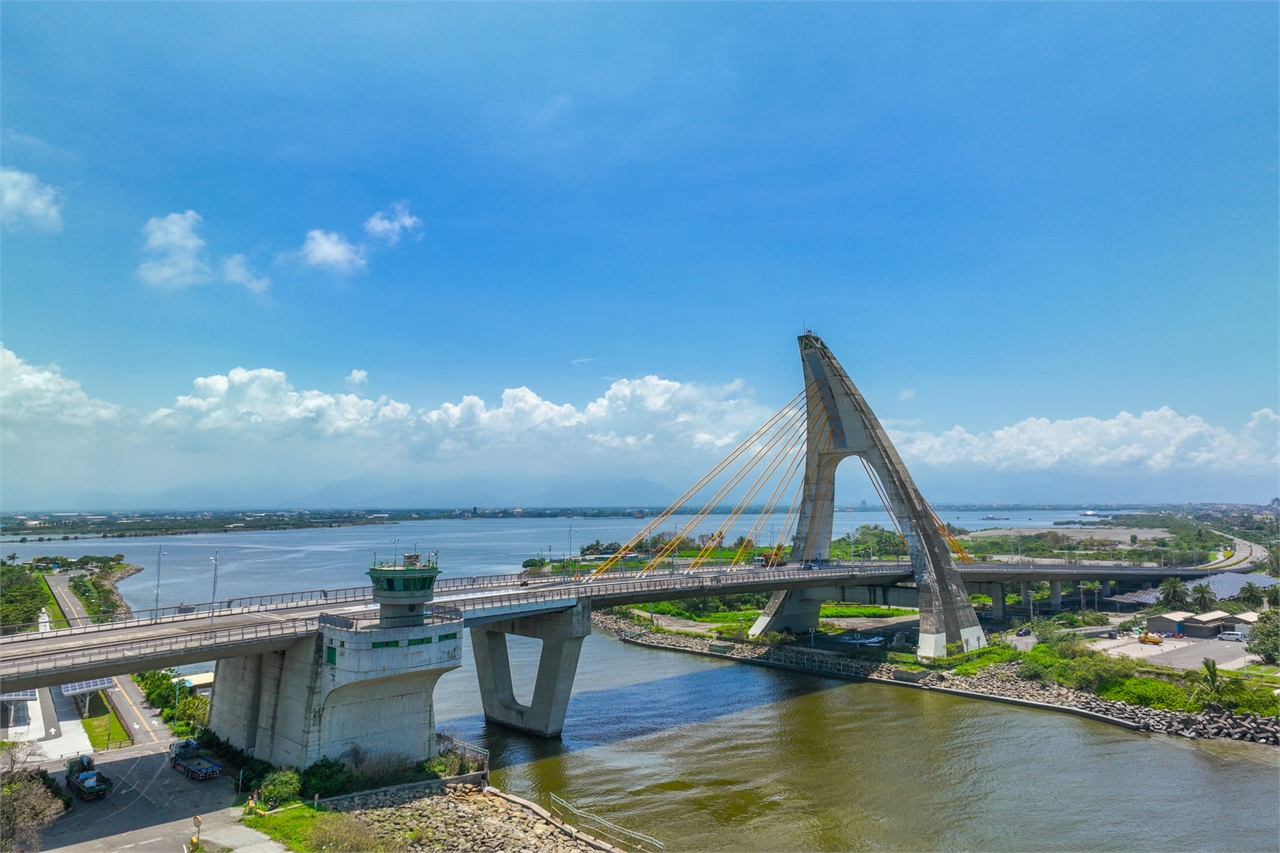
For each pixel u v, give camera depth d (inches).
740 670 4490.7
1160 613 5600.4
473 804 2240.4
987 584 5989.2
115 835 1866.4
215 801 2110.0
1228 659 3873.0
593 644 5423.2
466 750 2618.1
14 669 1831.9
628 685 4074.8
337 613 2743.6
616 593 3309.5
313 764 2252.7
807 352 5300.2
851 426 5068.9
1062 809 2337.6
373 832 1982.0
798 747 2960.1
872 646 4704.7
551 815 2250.2
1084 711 3393.2
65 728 2815.0
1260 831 2175.2
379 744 2422.5
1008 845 2095.2
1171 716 3174.2
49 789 2081.7
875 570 4835.1
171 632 2493.8
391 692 2455.7
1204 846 2085.4
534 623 3225.9
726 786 2534.5
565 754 2876.5
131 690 3346.5
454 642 2529.5
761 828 2201.0
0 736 2706.7
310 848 1798.7
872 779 2596.0
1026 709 3545.8
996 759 2802.7
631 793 2472.9
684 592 3737.7
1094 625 5285.4
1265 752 2847.0
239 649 2229.3
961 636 4611.2
